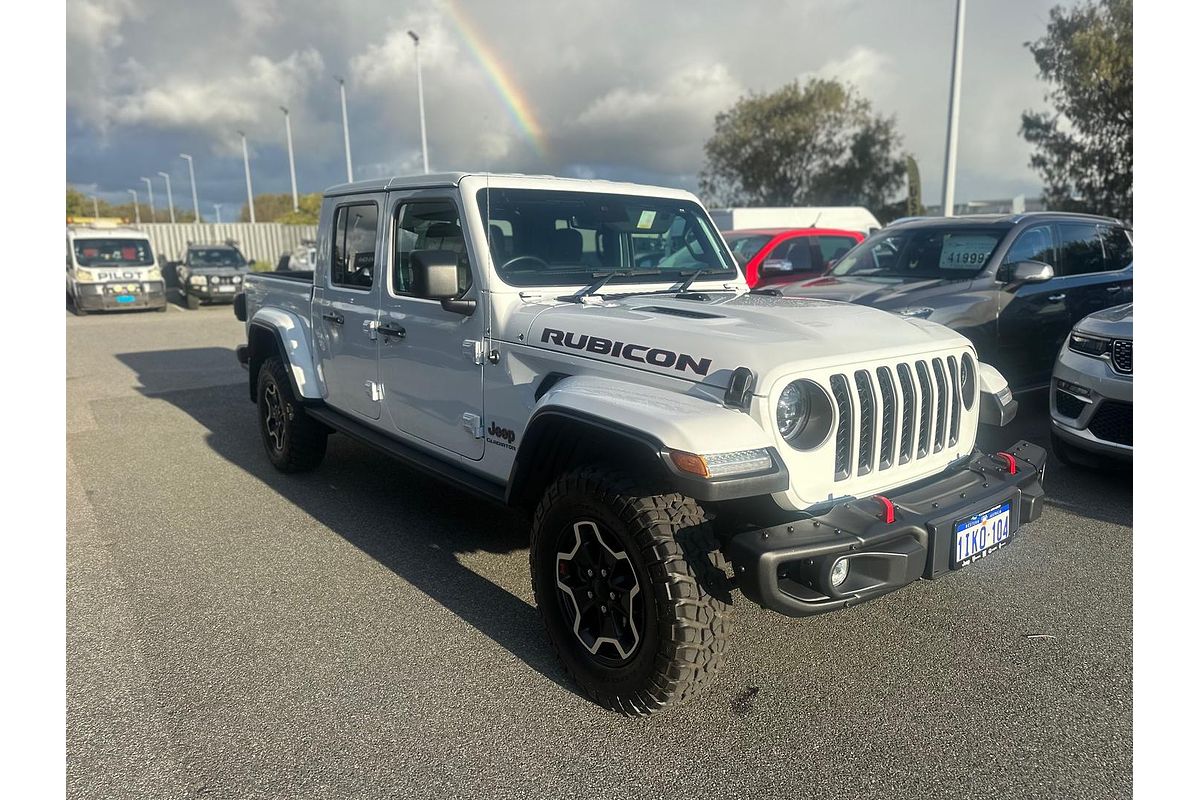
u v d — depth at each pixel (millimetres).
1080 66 24312
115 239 19547
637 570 2664
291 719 2834
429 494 5328
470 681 3074
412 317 4016
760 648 3322
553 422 2939
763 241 11094
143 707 2904
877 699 2943
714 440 2482
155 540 4531
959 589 3838
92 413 7926
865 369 2826
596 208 3992
